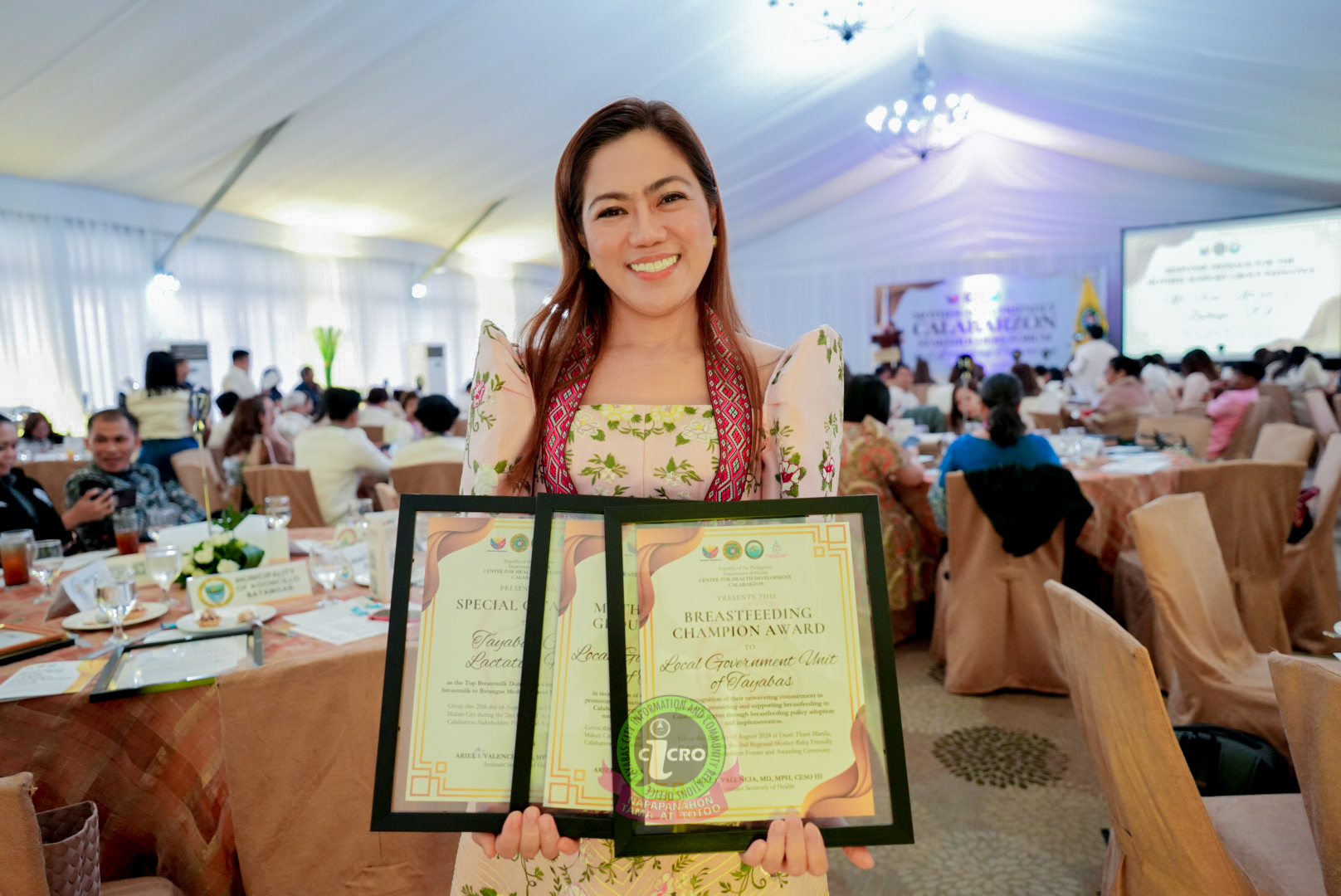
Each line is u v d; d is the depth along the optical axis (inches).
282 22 176.2
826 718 28.4
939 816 80.7
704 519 29.2
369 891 46.5
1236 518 104.6
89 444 105.6
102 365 271.1
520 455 34.3
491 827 28.3
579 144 33.2
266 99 213.0
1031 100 335.3
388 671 29.0
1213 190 376.5
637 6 205.9
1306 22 175.6
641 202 31.9
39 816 41.8
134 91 196.4
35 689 50.3
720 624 28.9
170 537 78.5
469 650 29.5
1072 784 85.9
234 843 52.0
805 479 32.3
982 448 111.4
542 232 385.7
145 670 53.2
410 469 139.7
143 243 284.2
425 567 30.1
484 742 28.8
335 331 348.2
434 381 389.7
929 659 125.4
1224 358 357.4
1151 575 72.5
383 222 342.6
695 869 31.9
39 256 255.6
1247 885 43.6
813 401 32.9
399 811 28.3
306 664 45.2
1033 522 102.8
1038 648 108.0
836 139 353.7
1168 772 43.3
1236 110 251.3
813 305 467.2
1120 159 377.4
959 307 435.2
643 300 32.5
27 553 81.0
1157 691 43.2
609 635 28.2
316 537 96.0
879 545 29.2
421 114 239.3
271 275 332.8
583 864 32.2
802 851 26.8
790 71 270.1
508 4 191.0
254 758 44.4
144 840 51.2
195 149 242.4
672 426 32.9
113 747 50.3
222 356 313.3
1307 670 38.3
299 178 276.8
